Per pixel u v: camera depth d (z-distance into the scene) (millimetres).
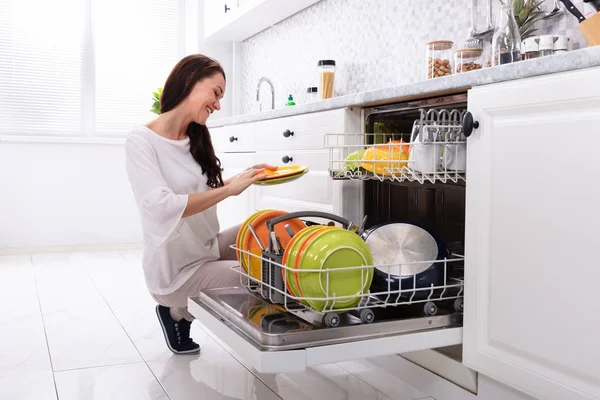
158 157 1937
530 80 1290
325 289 1307
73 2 4793
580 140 1184
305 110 2389
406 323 1366
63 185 4684
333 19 3377
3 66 4617
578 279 1189
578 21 1906
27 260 4262
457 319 1468
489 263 1397
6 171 4508
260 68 4387
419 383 1786
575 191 1194
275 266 1416
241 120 3158
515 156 1328
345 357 1248
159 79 5094
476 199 1433
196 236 2021
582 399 1192
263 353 1170
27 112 4703
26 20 4668
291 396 1744
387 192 2104
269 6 3631
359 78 3145
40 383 1843
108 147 4797
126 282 3461
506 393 1441
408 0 2738
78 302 2951
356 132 2090
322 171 2266
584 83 1171
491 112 1393
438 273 1509
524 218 1308
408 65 2750
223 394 1757
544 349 1264
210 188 2084
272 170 1890
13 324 2541
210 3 4500
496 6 2223
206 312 1512
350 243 1352
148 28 5031
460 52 2217
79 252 4691
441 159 1525
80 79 4844
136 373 1940
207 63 1961
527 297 1302
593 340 1161
